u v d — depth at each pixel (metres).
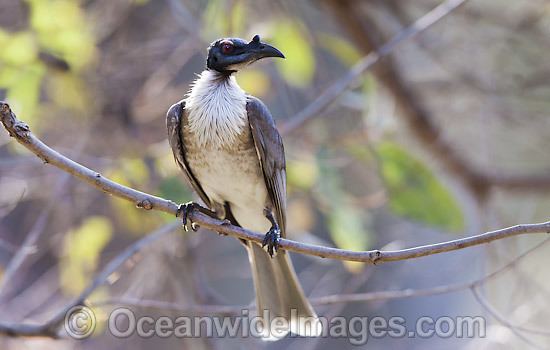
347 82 12.13
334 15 14.16
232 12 12.08
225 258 14.79
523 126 14.82
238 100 9.11
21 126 7.25
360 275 12.76
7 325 9.70
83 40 11.88
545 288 13.05
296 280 9.20
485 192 15.01
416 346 13.86
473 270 14.45
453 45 14.74
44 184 12.89
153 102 13.34
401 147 13.03
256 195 9.27
